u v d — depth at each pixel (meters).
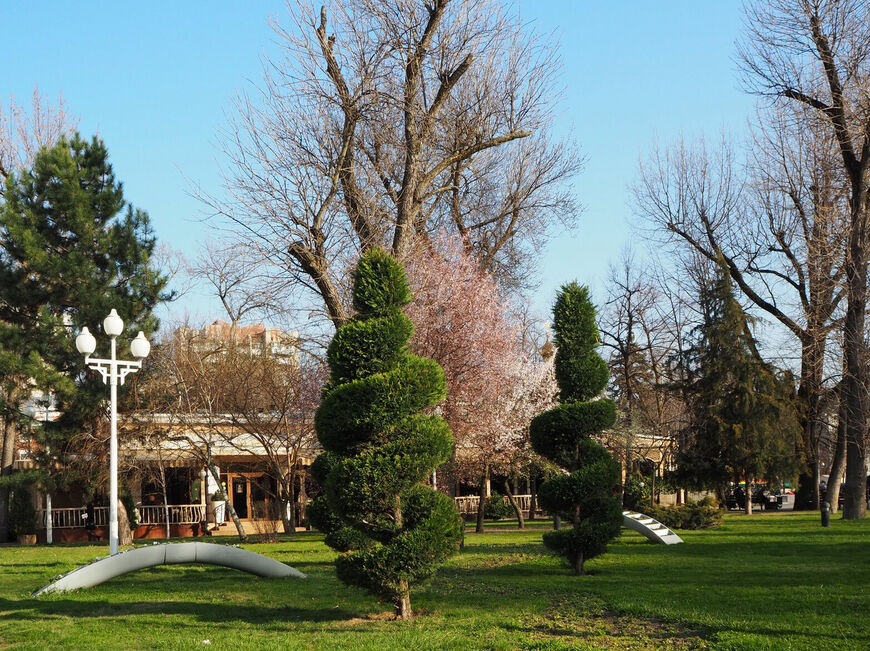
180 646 9.75
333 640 9.96
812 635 9.60
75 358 26.05
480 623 11.04
